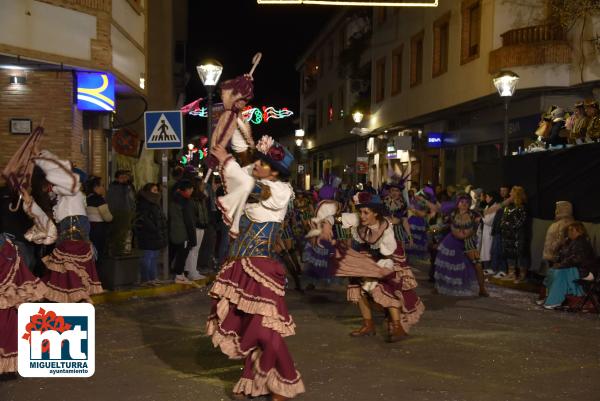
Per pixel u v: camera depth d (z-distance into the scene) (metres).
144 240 11.42
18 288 5.95
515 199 12.86
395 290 7.54
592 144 11.01
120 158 19.20
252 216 5.27
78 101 13.84
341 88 41.88
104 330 8.23
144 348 7.28
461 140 24.61
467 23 22.55
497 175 14.67
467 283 11.16
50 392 5.69
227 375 6.21
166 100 24.27
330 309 9.84
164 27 24.17
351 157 42.12
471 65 21.75
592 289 9.77
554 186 12.04
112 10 14.38
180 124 12.08
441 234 12.23
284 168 5.29
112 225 11.22
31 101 13.41
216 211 14.05
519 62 18.52
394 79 30.77
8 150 13.32
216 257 15.03
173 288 11.55
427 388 5.86
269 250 5.28
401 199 10.59
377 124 33.25
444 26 24.89
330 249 11.06
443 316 9.32
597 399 5.63
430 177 28.72
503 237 13.03
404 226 10.47
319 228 7.39
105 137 17.03
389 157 33.19
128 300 10.55
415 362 6.76
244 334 5.11
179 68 30.77
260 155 5.29
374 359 6.86
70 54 13.11
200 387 5.83
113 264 11.03
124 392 5.69
